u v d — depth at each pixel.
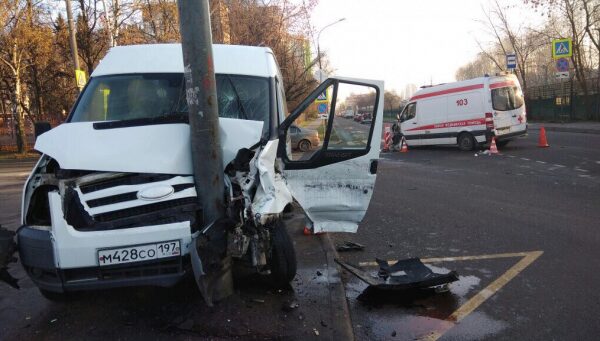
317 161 4.81
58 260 3.47
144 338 3.64
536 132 25.20
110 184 3.72
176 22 25.30
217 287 4.06
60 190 3.63
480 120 17.53
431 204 8.82
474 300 4.37
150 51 5.41
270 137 4.59
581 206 7.92
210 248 3.62
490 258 5.54
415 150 20.30
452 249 5.97
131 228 3.52
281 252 4.32
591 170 11.66
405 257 5.73
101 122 4.17
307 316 3.96
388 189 10.78
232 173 4.14
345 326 3.78
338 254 5.92
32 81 30.48
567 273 4.93
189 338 3.62
